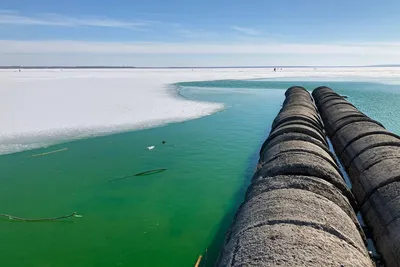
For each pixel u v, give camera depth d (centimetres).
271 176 570
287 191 477
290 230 380
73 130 1351
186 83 4081
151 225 662
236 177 908
